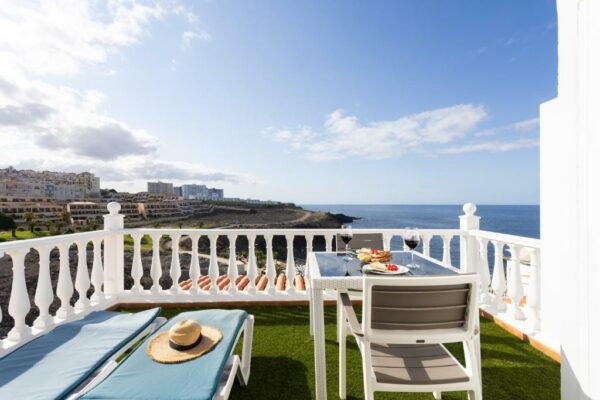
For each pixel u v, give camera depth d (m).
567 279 1.83
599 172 1.62
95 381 1.72
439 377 1.67
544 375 2.58
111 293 4.44
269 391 2.39
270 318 3.98
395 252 3.38
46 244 3.24
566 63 1.80
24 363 1.84
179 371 1.70
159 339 2.10
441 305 1.65
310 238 4.51
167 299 4.47
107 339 2.16
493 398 2.27
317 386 2.17
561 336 1.88
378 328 1.68
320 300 2.23
